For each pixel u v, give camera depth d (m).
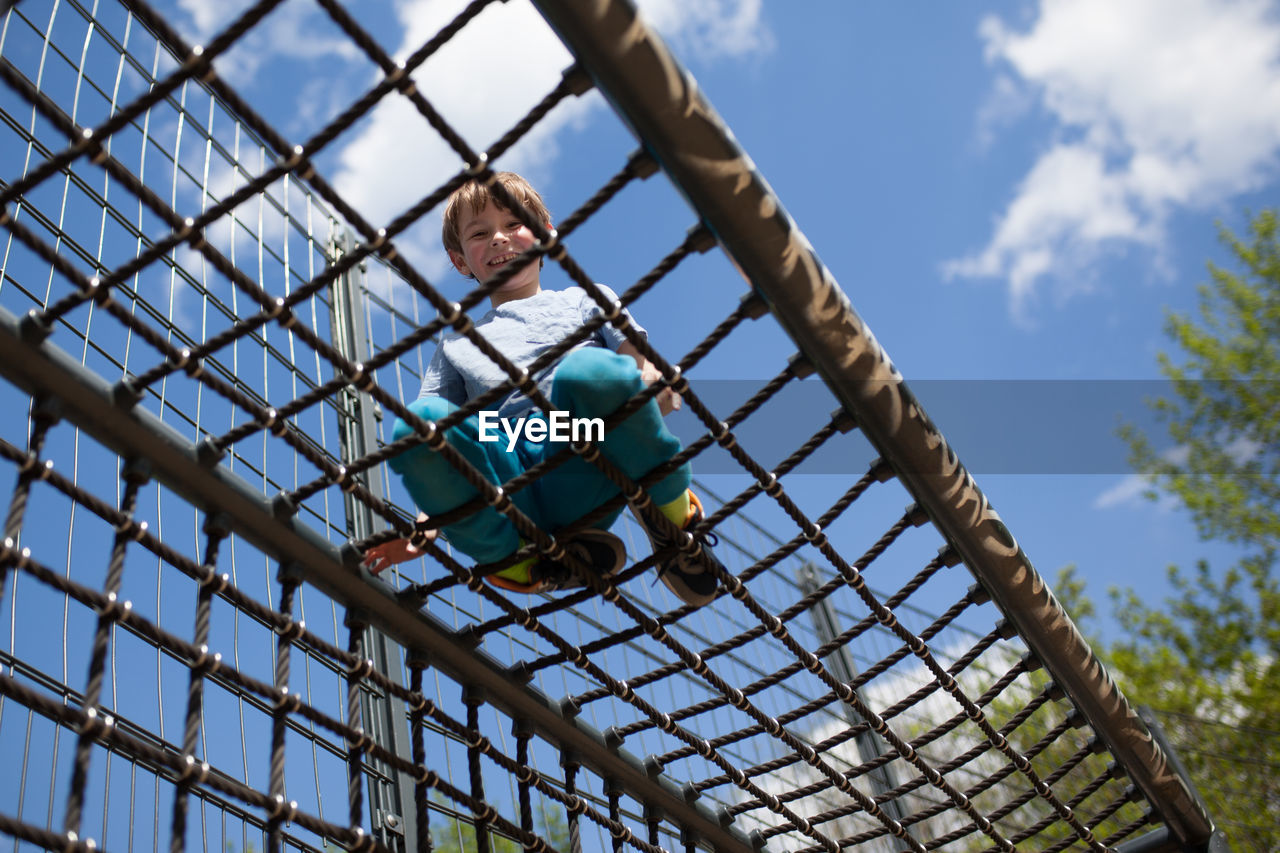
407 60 1.43
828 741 2.41
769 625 2.15
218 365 2.54
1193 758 5.21
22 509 1.47
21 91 1.31
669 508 2.00
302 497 1.79
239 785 1.60
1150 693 9.10
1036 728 6.24
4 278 2.21
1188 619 9.60
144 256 1.47
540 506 2.00
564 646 2.09
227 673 1.64
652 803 2.54
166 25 1.34
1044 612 2.35
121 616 1.53
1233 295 11.06
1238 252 11.23
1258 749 5.12
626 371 1.81
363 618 1.97
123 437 1.62
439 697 2.79
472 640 2.11
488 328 2.29
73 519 2.27
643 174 1.57
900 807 4.98
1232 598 9.53
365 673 1.88
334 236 3.22
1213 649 9.39
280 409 1.67
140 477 1.65
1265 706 8.73
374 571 2.01
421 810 1.92
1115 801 2.92
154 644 2.26
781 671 2.29
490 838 2.05
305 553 1.85
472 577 1.95
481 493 1.76
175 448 1.67
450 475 1.78
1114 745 2.73
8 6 1.53
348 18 1.37
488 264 2.42
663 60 1.45
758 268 1.68
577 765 2.38
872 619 2.28
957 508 2.11
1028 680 6.38
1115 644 9.70
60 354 1.55
